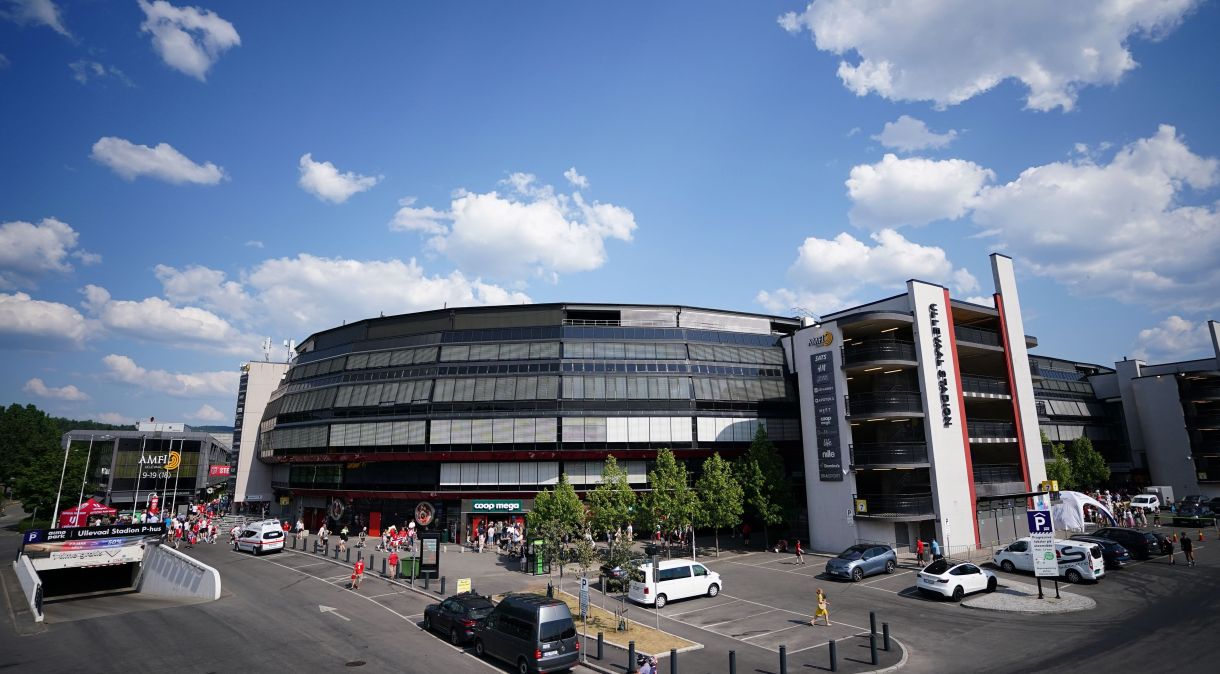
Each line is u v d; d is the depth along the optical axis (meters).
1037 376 65.62
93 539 40.69
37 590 31.80
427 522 53.22
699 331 62.28
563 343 58.06
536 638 19.80
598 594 32.31
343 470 57.62
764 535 52.84
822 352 46.09
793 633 24.80
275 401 73.19
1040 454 48.47
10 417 142.62
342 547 44.62
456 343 59.28
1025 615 26.12
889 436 44.88
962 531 41.59
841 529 43.66
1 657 23.28
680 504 43.03
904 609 28.03
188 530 53.94
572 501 42.56
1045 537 28.53
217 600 31.95
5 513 106.50
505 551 46.06
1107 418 82.81
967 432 44.00
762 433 47.69
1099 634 22.92
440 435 54.25
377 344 62.50
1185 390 73.12
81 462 81.94
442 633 25.34
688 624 26.47
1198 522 51.19
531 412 54.28
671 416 55.56
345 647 23.50
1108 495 55.88
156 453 93.00
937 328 44.38
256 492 80.38
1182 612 25.34
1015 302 50.44
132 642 24.75
